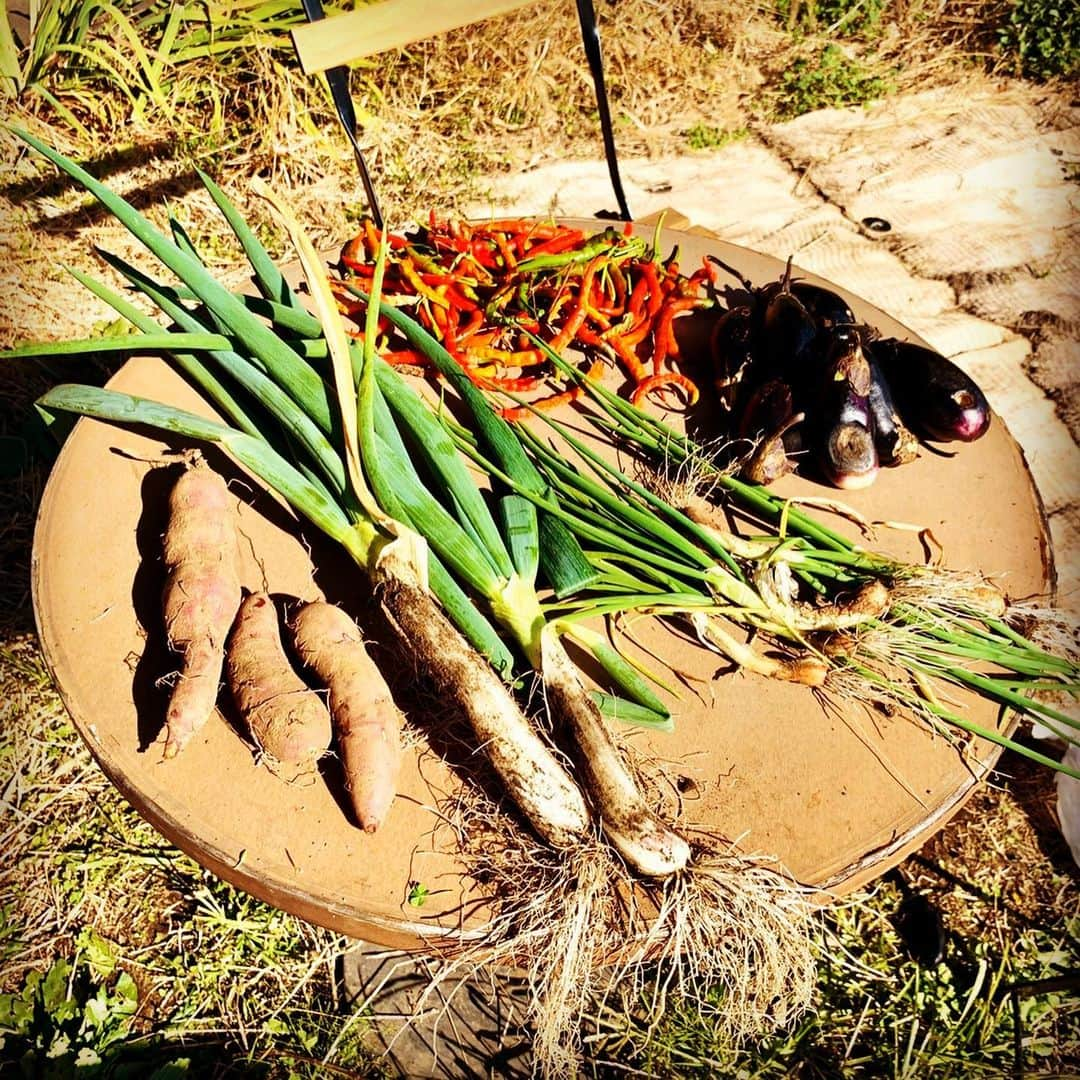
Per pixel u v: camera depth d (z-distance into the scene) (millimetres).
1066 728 2598
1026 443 3320
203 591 1693
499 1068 2061
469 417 2156
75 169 1785
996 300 3766
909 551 2033
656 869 1531
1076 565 3031
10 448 2965
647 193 4160
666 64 4566
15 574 2785
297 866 1548
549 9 4367
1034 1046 2182
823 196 4199
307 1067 2061
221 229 3666
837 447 2041
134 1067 2051
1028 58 4797
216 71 3863
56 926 2250
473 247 2418
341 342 1814
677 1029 2072
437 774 1668
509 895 1560
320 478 1879
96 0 3721
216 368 2006
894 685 1781
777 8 4922
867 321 2496
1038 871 2486
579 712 1579
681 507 1979
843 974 2256
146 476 1965
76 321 3303
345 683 1616
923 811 1680
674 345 2342
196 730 1589
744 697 1800
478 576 1726
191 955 2223
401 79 4227
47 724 2514
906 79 4785
